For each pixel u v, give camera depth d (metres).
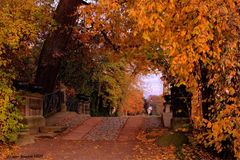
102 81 33.19
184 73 9.03
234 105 9.12
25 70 21.25
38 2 17.05
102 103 38.12
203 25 8.27
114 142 16.48
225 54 9.19
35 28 15.57
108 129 20.61
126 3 11.50
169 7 8.45
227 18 8.76
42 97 20.20
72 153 14.07
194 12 8.64
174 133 15.59
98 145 15.73
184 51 8.55
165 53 9.43
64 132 19.31
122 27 17.34
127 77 35.69
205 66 10.08
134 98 49.75
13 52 15.64
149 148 14.73
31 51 20.52
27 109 17.80
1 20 14.19
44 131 18.89
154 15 8.45
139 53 17.78
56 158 13.20
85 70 26.36
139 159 12.91
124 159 12.97
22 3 15.08
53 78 20.67
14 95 15.71
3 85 15.05
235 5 8.77
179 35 8.70
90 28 20.95
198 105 11.85
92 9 15.93
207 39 8.43
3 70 15.34
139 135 18.27
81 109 31.66
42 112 20.19
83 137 18.03
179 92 16.89
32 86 18.31
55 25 17.83
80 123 22.56
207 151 13.36
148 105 55.78
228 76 9.59
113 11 15.70
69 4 19.64
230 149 11.48
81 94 31.44
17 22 14.43
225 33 9.04
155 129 20.16
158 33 8.91
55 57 19.88
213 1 8.48
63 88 26.72
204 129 11.93
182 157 12.84
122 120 24.64
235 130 9.16
